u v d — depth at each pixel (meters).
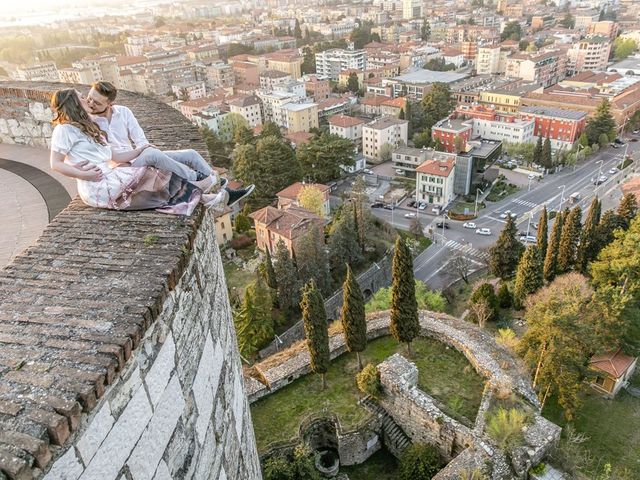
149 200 6.79
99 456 4.24
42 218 10.75
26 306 5.03
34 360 4.31
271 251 52.72
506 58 141.00
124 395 4.56
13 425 3.68
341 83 140.75
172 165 6.88
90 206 7.08
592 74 124.81
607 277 36.84
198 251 6.73
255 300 39.62
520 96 108.75
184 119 10.95
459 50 162.12
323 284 45.97
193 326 6.20
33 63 176.62
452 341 26.25
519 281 40.38
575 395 26.94
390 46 169.50
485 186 80.75
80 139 6.38
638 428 28.33
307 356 25.75
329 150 76.19
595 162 90.19
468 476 18.53
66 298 5.11
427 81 127.12
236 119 100.62
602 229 43.06
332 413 22.64
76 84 14.84
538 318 27.45
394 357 24.12
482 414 21.00
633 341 32.16
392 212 75.38
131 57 158.25
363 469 22.62
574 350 26.12
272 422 22.69
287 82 124.12
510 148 90.62
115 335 4.55
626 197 45.03
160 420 5.22
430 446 21.53
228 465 7.38
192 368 6.08
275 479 20.00
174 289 5.68
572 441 23.05
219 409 7.04
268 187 68.31
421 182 76.62
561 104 104.00
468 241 66.12
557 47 156.38
